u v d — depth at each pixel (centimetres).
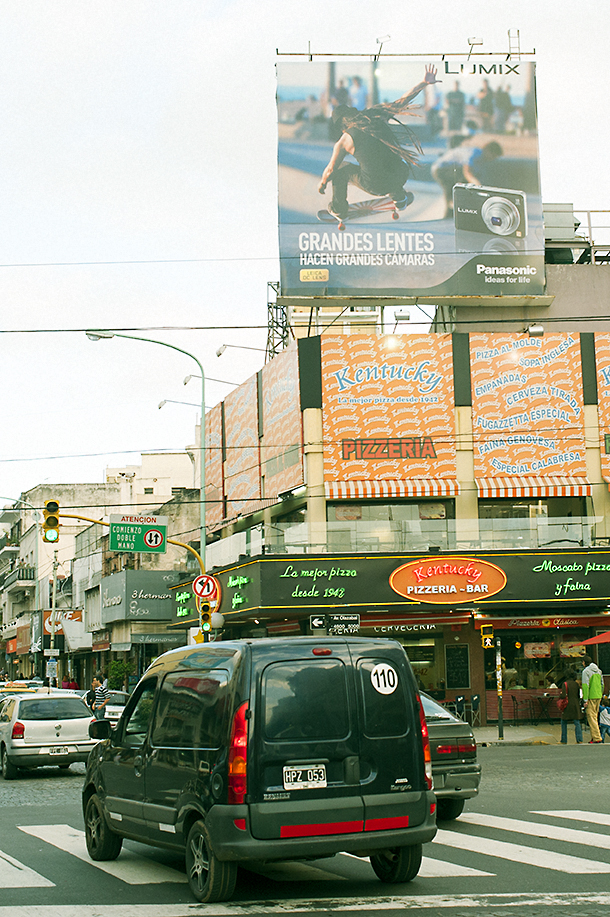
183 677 867
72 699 2067
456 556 3075
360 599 3044
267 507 3588
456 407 3303
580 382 3331
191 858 795
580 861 926
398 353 3309
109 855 980
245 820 737
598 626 3172
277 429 3500
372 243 3562
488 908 741
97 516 7675
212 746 775
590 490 3269
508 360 3328
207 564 3828
